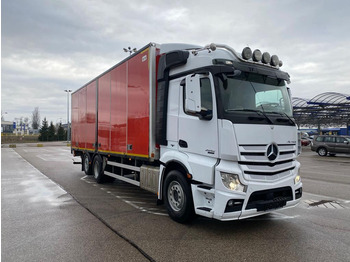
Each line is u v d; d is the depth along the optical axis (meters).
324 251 3.83
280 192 4.52
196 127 4.62
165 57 5.46
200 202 4.54
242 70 4.54
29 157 20.77
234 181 4.04
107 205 6.33
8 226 4.87
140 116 6.21
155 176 5.74
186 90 4.46
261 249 3.88
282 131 4.58
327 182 9.80
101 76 8.68
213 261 3.52
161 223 5.01
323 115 31.61
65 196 7.27
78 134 11.16
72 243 4.10
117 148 7.44
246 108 4.43
